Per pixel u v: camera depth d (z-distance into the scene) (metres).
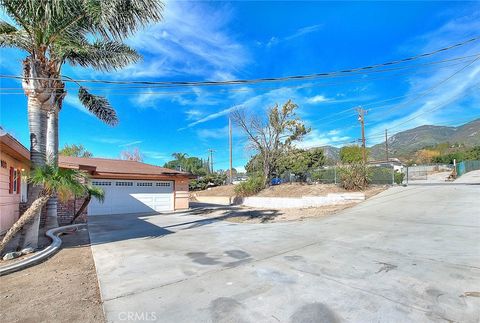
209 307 3.91
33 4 6.96
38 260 6.45
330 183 20.36
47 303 4.20
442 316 3.47
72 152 33.94
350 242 7.54
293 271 5.30
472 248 6.34
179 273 5.42
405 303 3.83
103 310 3.92
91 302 4.21
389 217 11.04
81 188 7.61
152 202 19.81
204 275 5.26
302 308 3.78
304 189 20.42
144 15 8.02
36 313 3.88
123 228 11.83
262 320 3.52
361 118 26.45
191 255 6.82
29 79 7.70
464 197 13.37
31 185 7.64
